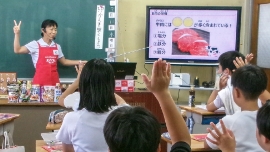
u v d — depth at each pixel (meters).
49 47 4.89
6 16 4.96
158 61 1.32
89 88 2.04
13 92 4.34
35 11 5.02
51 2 5.05
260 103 2.65
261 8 5.43
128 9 5.45
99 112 2.06
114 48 5.18
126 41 5.47
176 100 5.61
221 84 3.22
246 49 5.63
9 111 4.32
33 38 5.02
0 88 4.65
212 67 5.61
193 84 5.46
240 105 2.37
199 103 5.64
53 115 3.26
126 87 4.42
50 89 4.36
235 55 3.22
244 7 5.61
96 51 5.18
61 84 4.84
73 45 5.14
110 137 1.11
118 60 5.47
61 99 2.99
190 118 3.44
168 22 5.24
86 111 2.08
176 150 1.29
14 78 4.70
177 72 5.59
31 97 4.34
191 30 5.25
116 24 5.16
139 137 1.08
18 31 4.79
